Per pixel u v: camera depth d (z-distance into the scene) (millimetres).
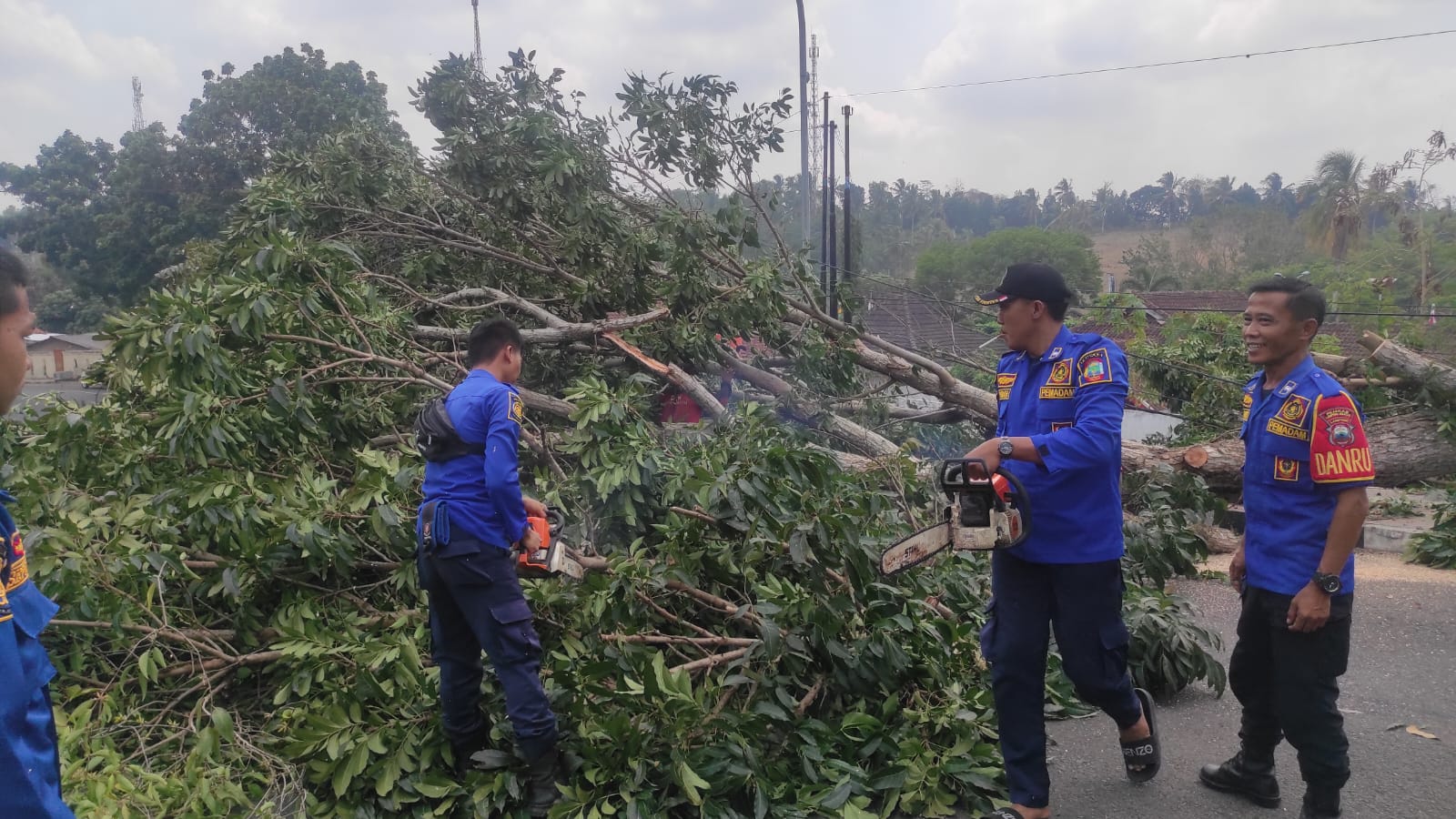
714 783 2996
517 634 2994
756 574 3764
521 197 7484
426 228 7957
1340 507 2715
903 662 3531
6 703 1550
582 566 3695
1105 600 2908
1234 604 5695
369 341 5395
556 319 7066
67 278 41156
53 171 35406
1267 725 3100
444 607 3090
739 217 7711
